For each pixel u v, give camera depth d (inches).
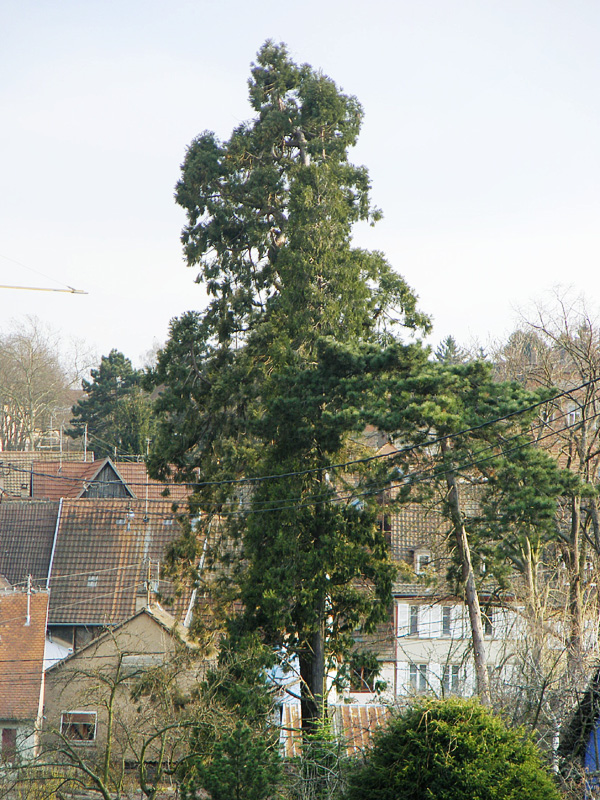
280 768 1600.6
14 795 2097.7
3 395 7672.2
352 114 3078.2
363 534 2728.8
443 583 2938.0
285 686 2753.4
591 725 1820.9
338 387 2549.2
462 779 1396.4
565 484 2340.1
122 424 7465.6
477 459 2288.4
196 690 2456.9
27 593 3644.2
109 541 4495.6
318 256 2847.0
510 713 1963.6
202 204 3097.9
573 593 2866.6
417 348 2444.6
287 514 2664.9
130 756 2443.4
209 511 3034.0
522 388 2391.7
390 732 1541.6
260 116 3100.4
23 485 6171.3
